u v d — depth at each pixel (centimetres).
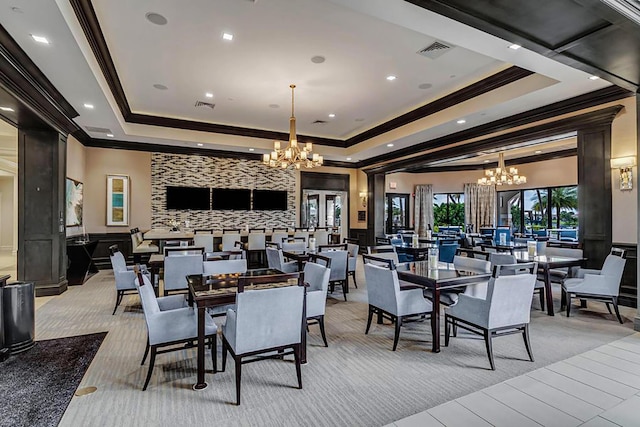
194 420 210
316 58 454
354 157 980
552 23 246
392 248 516
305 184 1045
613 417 213
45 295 524
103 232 788
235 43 415
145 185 830
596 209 490
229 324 248
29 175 525
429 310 334
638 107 368
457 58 454
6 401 231
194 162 884
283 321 244
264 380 261
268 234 774
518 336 353
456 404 228
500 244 645
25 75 387
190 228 878
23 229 522
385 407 225
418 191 1273
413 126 695
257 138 849
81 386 251
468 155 724
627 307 461
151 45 421
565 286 427
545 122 550
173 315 259
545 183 1018
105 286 594
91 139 760
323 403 229
